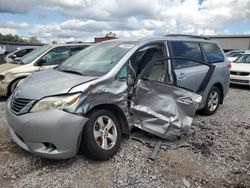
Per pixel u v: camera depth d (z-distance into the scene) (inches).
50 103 119.9
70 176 122.7
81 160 136.6
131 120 149.0
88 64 157.4
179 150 153.3
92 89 128.2
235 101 294.7
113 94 136.5
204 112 222.5
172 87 147.6
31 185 115.2
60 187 114.7
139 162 137.5
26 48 513.7
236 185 122.3
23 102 126.1
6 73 260.5
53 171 126.3
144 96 147.9
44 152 121.0
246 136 181.8
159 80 159.5
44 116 118.6
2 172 124.0
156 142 158.6
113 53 157.5
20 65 273.6
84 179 121.0
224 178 127.7
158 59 151.1
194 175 128.6
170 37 186.1
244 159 147.8
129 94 146.1
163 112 148.8
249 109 256.7
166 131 149.3
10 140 158.1
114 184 118.4
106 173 126.3
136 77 149.5
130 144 156.3
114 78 139.9
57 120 117.9
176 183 121.4
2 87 259.0
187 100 149.8
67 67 164.9
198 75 190.9
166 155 146.3
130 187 116.8
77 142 123.6
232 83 395.2
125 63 147.6
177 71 173.9
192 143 163.6
